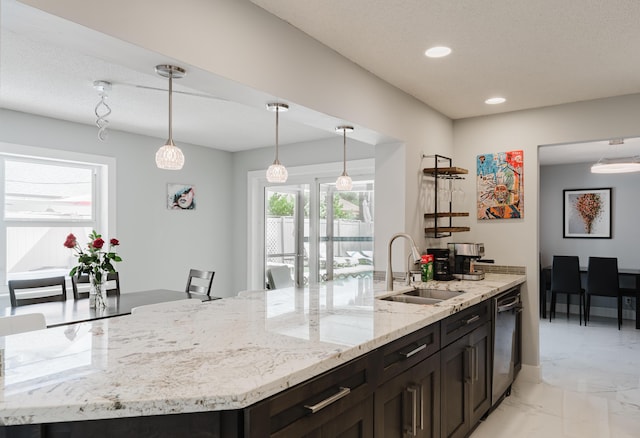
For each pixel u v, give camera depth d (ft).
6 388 3.68
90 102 11.71
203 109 12.39
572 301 22.94
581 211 22.65
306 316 6.67
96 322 6.26
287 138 16.42
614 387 11.77
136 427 3.59
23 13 4.41
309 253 17.04
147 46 5.27
